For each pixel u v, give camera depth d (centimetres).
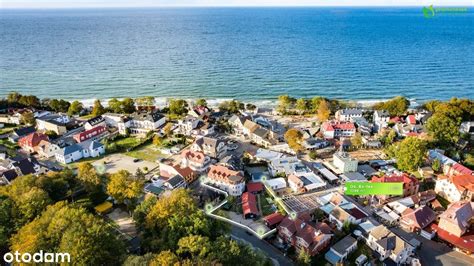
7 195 9094
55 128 16362
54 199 10012
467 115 16600
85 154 14100
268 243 9225
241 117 16712
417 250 9000
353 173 12269
